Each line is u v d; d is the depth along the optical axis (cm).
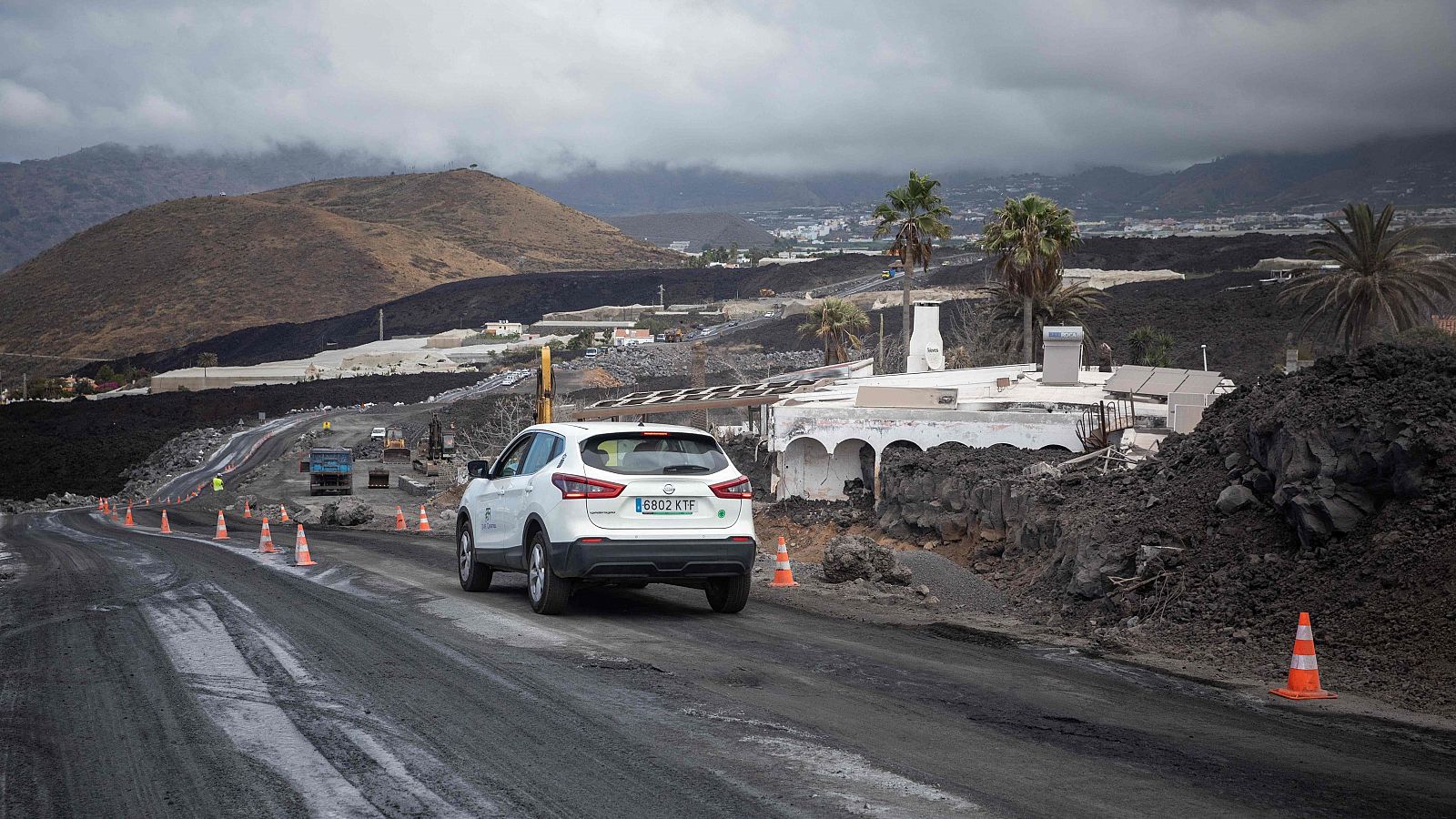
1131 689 789
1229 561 1131
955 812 502
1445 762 617
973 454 2216
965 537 1959
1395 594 929
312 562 1694
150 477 9900
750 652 895
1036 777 558
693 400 3469
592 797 522
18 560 2050
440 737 627
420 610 1119
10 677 802
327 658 858
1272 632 984
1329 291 5750
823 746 609
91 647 922
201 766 575
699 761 580
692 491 1049
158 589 1338
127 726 657
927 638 993
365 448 10950
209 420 13888
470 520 1288
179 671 813
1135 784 550
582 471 1031
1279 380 1291
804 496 2855
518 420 6625
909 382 3516
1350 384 1128
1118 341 10650
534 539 1097
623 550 1018
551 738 624
